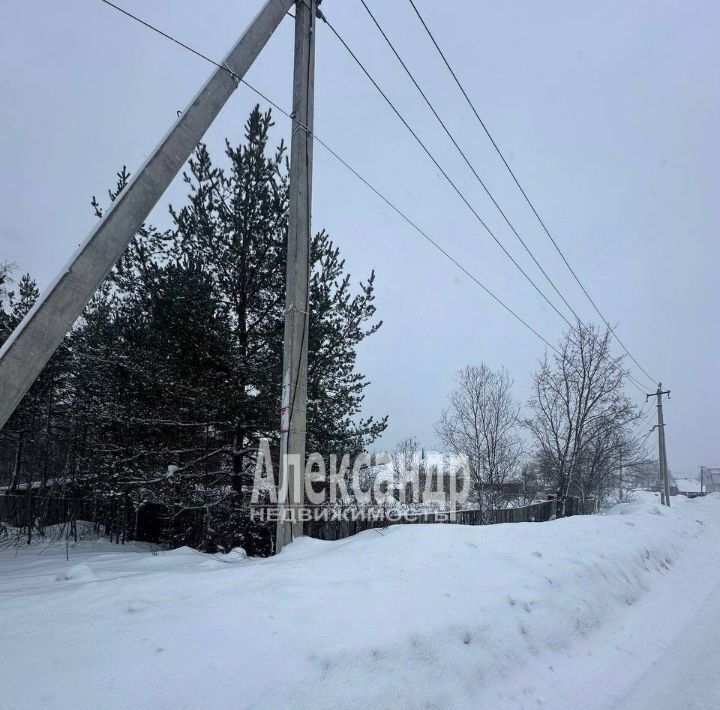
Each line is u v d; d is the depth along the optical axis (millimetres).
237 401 11000
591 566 7004
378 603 4281
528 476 28906
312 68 7332
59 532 15031
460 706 3742
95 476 12250
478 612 4723
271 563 5238
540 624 5129
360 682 3410
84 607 3697
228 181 12023
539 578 5930
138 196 4859
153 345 11367
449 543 6090
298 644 3502
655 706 4348
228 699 2918
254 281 12094
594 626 5785
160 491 11609
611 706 4320
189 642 3270
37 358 4117
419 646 3959
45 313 4195
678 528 13133
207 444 11883
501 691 4102
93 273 4492
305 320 6746
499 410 25547
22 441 19656
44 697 2637
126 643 3178
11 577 6176
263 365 11648
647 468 33688
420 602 4512
